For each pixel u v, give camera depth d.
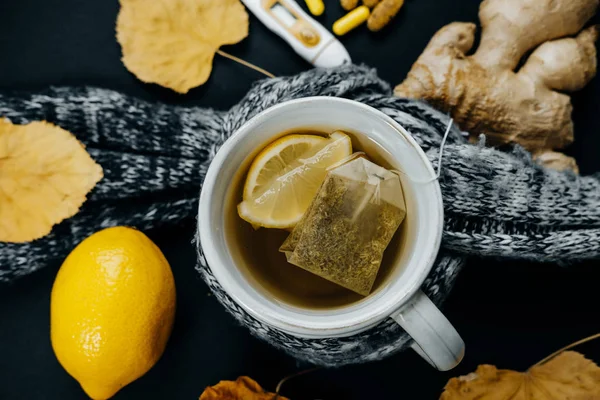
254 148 0.28
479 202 0.32
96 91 0.38
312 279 0.29
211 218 0.26
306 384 0.39
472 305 0.39
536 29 0.37
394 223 0.27
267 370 0.39
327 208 0.27
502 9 0.37
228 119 0.33
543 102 0.37
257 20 0.39
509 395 0.38
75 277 0.32
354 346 0.32
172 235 0.39
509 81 0.37
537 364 0.38
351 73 0.34
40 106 0.37
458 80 0.37
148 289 0.33
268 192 0.28
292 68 0.40
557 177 0.34
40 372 0.39
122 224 0.37
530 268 0.39
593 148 0.39
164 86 0.38
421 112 0.33
